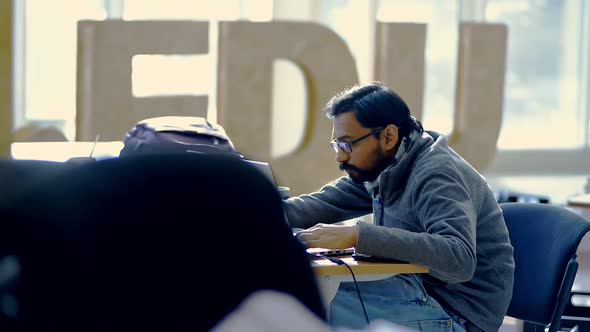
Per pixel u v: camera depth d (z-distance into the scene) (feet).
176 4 27.55
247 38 24.57
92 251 5.71
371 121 13.08
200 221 5.82
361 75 29.14
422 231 12.94
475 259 12.35
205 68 27.07
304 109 28.48
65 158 14.03
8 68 22.59
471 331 13.08
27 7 26.08
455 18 30.48
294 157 25.14
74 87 26.66
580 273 20.20
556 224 13.80
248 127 24.70
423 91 26.53
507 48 29.55
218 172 5.90
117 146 15.30
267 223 5.96
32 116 26.30
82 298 5.74
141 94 26.23
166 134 11.87
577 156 32.58
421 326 12.82
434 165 12.89
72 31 26.63
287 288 5.97
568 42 32.32
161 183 5.79
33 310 5.79
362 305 12.08
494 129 27.81
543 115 32.27
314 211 14.84
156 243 5.77
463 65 27.50
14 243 5.77
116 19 23.40
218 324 5.82
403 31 26.25
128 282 5.75
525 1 31.81
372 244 11.97
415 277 12.99
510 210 14.39
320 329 5.95
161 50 23.75
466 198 12.69
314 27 25.17
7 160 5.96
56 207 5.74
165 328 5.79
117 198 5.74
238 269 5.89
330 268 11.62
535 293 13.74
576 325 17.62
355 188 14.90
